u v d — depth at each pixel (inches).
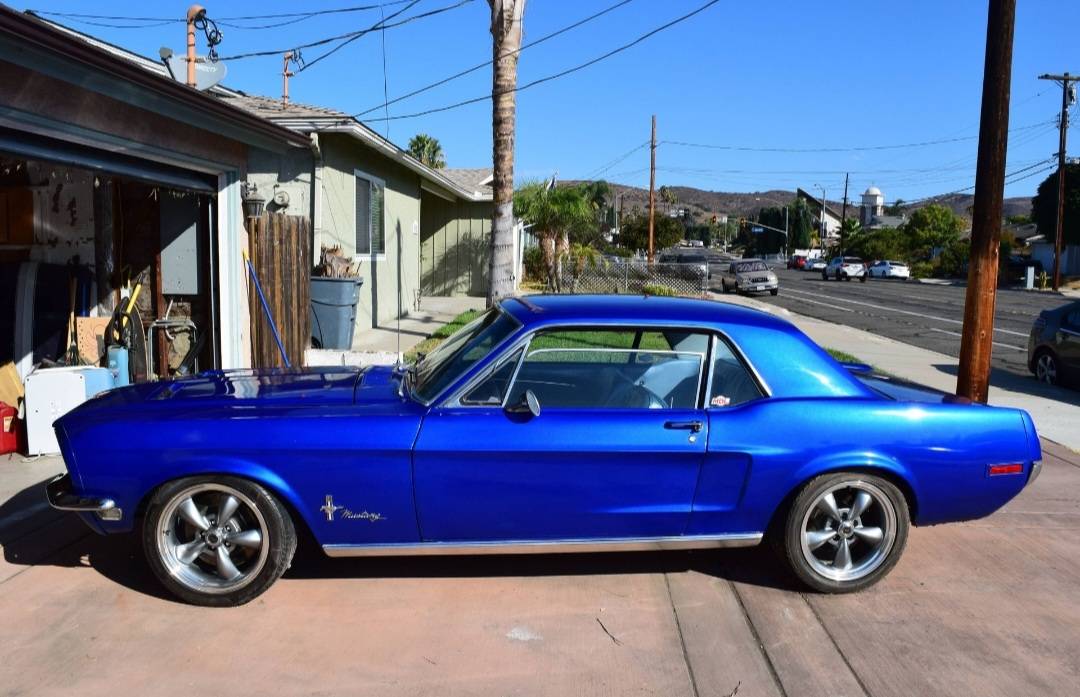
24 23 191.6
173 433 158.4
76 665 141.3
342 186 506.0
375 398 172.7
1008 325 880.3
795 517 170.4
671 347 173.5
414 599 168.7
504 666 144.3
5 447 263.4
